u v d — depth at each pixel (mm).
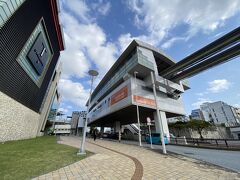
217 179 4801
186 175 5191
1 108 12734
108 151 10484
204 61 25312
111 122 49031
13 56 13305
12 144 12203
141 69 27031
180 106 32562
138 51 26906
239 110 65188
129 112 30953
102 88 45656
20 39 13688
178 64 27906
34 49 17062
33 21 15203
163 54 31656
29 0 13422
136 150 11656
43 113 31312
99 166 6133
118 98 29297
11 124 14703
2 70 12273
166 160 7852
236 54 21828
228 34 21125
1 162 6117
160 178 4828
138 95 25359
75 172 5242
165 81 28891
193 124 36156
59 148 11305
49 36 20859
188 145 17469
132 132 37562
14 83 14570
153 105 26734
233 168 6504
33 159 6992
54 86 41094
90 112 59031
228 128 42594
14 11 11453
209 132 38625
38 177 4602
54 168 5621
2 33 11203
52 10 19031
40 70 20125
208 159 8812
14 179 4320
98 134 39344
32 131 21953
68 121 91250
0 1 10008
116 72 35781
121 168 5902
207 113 67938
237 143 18188
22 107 17281
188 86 36781
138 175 5055
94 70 11984
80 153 8617
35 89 20156
